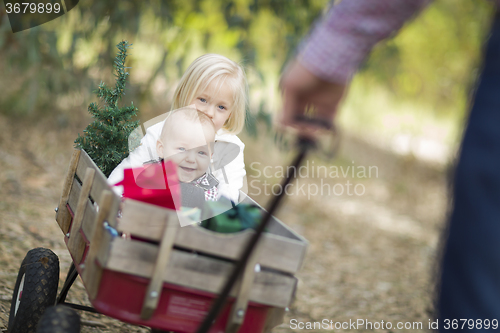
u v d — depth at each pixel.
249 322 1.93
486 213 1.15
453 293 1.20
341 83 1.15
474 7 10.47
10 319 2.48
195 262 1.82
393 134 11.99
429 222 7.67
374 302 4.40
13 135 6.46
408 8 1.09
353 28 1.11
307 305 4.12
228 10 6.68
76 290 3.40
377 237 6.46
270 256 1.86
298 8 6.79
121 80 2.66
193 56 7.74
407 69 11.12
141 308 1.82
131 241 1.78
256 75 6.32
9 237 3.99
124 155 2.58
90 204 2.15
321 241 5.92
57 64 6.78
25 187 5.20
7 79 8.20
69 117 7.22
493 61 1.18
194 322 1.87
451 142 11.77
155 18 6.97
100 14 6.64
